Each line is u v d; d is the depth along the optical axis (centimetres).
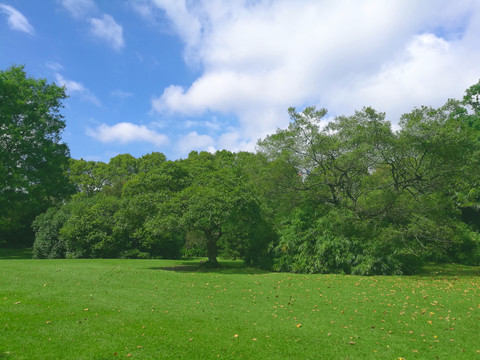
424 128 1442
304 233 1769
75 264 1783
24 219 3750
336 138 1698
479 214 2761
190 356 526
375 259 1593
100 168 4350
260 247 1952
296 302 942
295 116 1720
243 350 560
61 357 499
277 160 1750
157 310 797
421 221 1589
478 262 2138
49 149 2691
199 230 1948
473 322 755
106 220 2491
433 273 1669
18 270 1390
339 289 1151
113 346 549
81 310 763
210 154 4028
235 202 1647
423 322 754
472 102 2747
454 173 1583
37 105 2762
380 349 585
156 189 2312
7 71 2709
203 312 798
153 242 2512
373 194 1633
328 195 1900
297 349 574
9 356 491
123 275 1338
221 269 1786
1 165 2330
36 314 710
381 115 1519
